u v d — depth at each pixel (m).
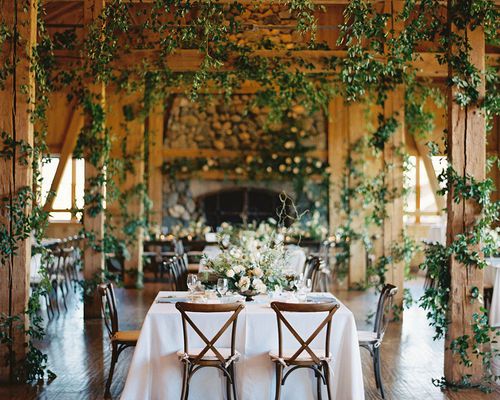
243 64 10.20
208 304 5.31
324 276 13.58
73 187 17.56
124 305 11.34
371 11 6.91
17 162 6.43
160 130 16.77
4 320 6.36
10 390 6.22
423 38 6.83
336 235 14.60
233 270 6.32
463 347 6.41
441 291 6.61
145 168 16.72
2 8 6.46
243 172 16.59
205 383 5.66
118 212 16.02
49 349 7.94
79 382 6.52
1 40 6.37
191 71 10.64
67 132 17.47
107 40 7.83
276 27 10.80
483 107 6.48
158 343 5.60
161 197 16.80
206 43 7.66
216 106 16.81
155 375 5.62
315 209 16.48
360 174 14.10
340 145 16.31
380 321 6.23
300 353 5.43
